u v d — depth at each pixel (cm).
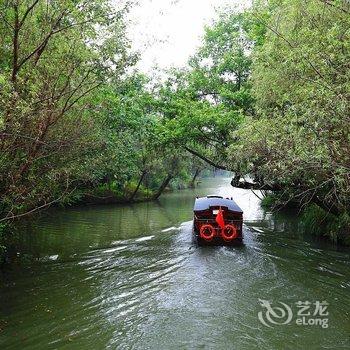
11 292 1034
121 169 2070
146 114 2091
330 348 762
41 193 1145
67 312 912
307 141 864
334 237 1571
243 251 1432
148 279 1134
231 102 2122
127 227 2002
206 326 846
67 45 995
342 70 858
